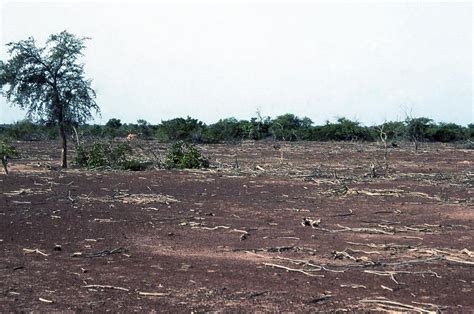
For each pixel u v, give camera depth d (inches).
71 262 478.0
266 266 464.4
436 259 484.1
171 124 2815.0
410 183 1072.2
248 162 1587.1
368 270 450.0
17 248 527.8
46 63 1312.7
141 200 826.2
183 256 500.4
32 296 381.7
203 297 378.9
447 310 353.4
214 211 752.3
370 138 2967.5
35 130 2886.3
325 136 3046.3
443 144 2669.8
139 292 390.3
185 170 1315.2
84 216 700.0
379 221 677.9
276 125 3093.0
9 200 825.5
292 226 648.4
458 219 690.2
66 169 1333.7
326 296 379.9
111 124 3501.5
